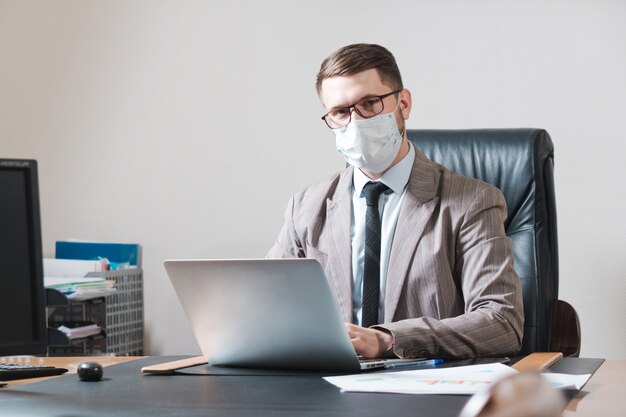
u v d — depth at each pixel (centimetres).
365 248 175
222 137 298
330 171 287
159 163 304
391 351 138
